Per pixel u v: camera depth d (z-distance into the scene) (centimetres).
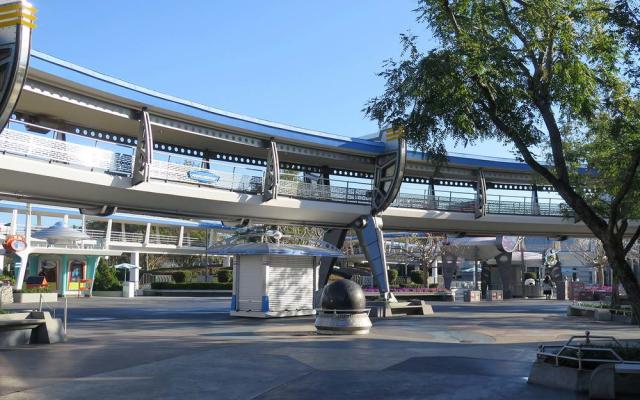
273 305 2564
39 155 2492
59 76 2509
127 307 3459
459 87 1148
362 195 3900
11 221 5253
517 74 1195
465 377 1060
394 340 1659
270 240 2881
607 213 2205
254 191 3394
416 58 1235
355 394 910
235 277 2653
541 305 4122
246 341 1599
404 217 4141
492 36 1249
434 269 8075
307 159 3981
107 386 946
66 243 5016
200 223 6356
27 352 1327
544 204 4534
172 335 1783
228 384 974
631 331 2055
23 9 1911
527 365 1204
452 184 4672
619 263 1111
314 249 2744
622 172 1708
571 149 2375
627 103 1288
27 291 4106
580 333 1969
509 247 5422
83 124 3134
